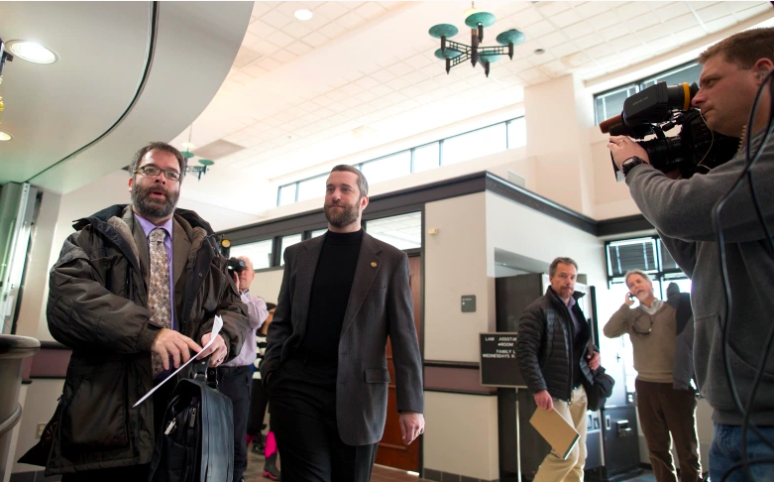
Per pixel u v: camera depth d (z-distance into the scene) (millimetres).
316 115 8750
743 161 855
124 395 1239
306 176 11719
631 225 6465
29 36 2838
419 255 5184
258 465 4551
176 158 1563
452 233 4809
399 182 9578
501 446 4211
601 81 7312
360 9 6043
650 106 1151
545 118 7355
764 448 797
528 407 4152
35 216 5773
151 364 1296
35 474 3568
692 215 867
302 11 6082
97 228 1369
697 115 1112
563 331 2963
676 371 3088
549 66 7066
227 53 3092
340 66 7160
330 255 1863
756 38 924
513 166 6867
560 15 6000
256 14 6156
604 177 6895
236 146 10047
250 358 3023
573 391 2996
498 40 5230
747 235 848
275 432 1682
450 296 4688
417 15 6000
